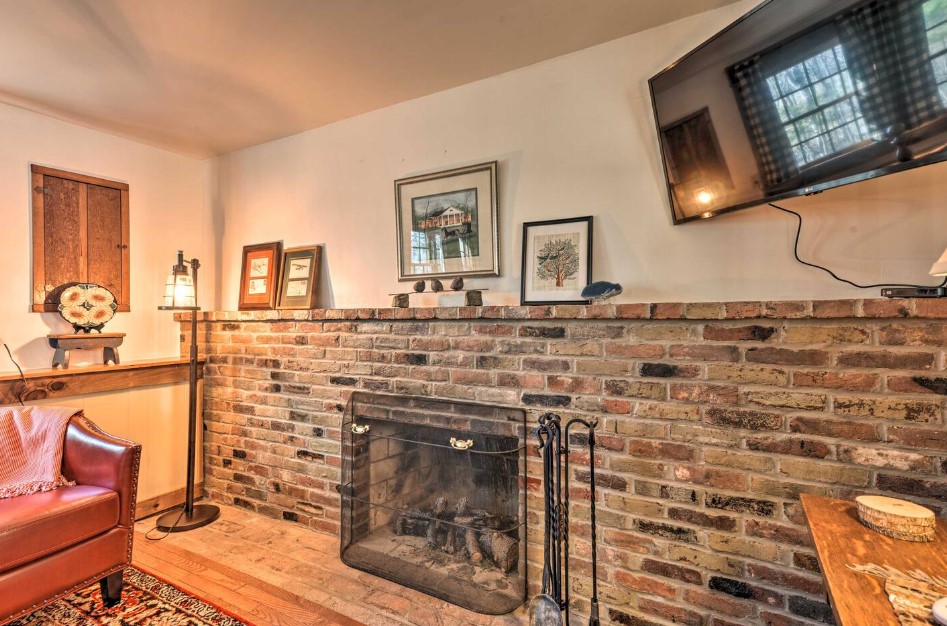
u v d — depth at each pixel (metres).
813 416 1.42
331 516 2.44
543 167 2.08
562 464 1.81
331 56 2.02
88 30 1.80
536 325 1.87
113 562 1.84
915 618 0.73
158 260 3.04
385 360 2.27
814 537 1.04
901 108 1.15
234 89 2.30
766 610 1.48
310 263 2.75
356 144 2.64
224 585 1.98
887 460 1.33
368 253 2.60
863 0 1.18
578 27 1.84
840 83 1.26
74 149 2.67
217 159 3.22
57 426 2.00
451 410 2.06
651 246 1.86
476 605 1.84
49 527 1.64
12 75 2.14
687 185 1.71
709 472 1.56
